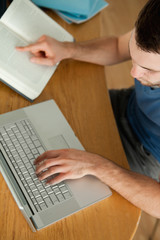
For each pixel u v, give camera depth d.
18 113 1.03
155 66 0.81
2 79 1.07
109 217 0.90
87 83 1.21
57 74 1.20
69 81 1.20
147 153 1.35
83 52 1.24
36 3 1.35
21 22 1.16
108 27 2.71
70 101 1.14
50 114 1.07
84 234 0.86
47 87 1.16
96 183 0.95
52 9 1.39
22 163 0.92
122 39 1.30
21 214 0.87
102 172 0.94
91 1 1.44
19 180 0.89
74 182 0.93
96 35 1.39
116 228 0.89
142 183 0.97
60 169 0.91
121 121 1.41
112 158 1.04
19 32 1.15
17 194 0.85
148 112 1.22
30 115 1.04
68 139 1.02
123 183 0.95
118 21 2.80
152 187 0.97
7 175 0.88
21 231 0.84
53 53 1.16
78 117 1.11
